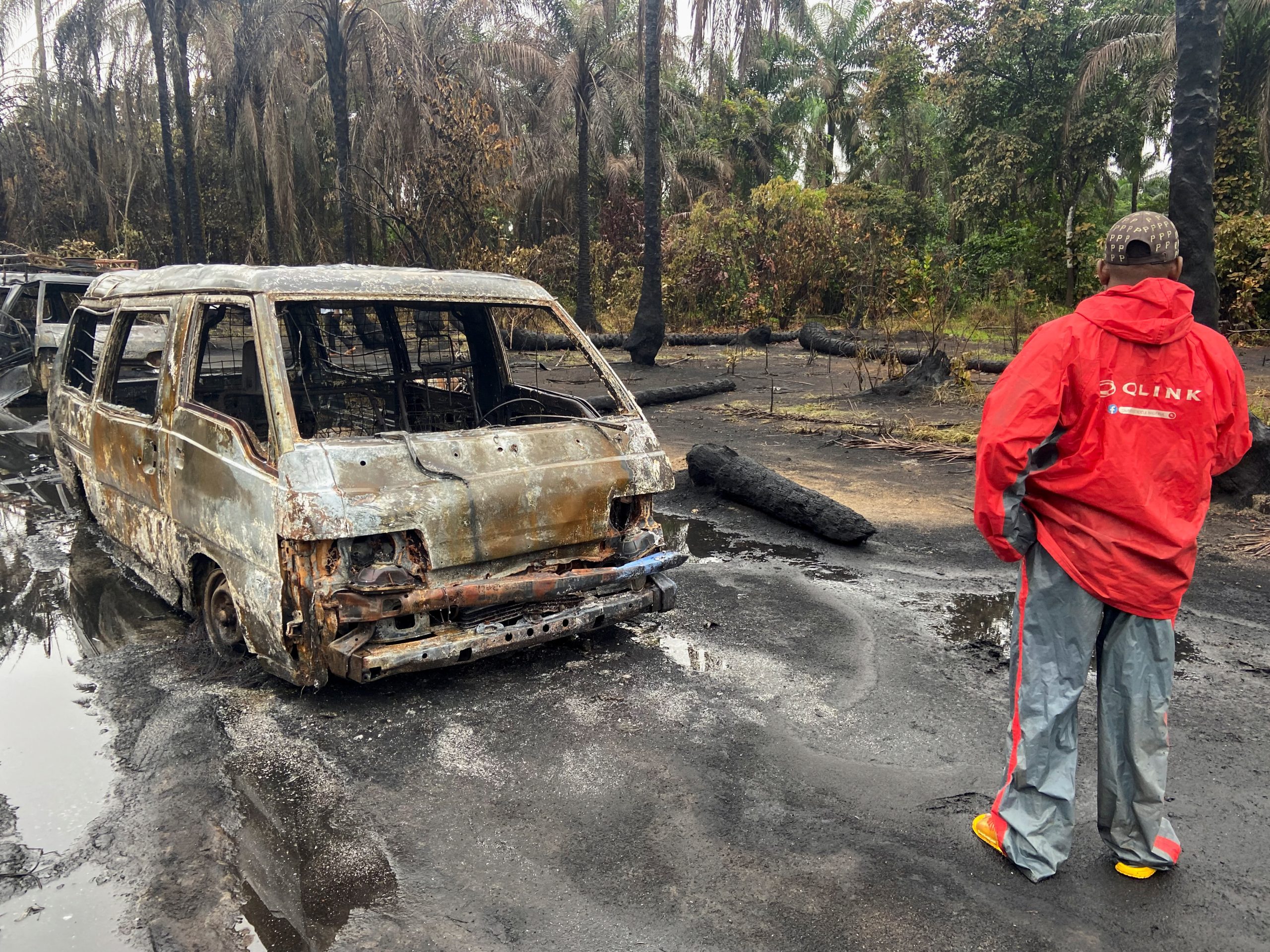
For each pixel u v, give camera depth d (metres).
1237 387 2.55
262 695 3.88
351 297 4.18
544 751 3.49
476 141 17.41
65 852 2.83
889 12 27.70
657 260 17.41
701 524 6.96
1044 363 2.51
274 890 2.68
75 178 24.16
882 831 3.01
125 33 21.92
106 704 3.81
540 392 5.20
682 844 2.92
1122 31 22.64
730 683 4.13
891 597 5.36
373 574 3.52
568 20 22.75
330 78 17.08
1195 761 3.49
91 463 5.49
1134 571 2.53
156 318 6.18
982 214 25.88
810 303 26.80
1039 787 2.73
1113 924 2.57
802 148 37.00
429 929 2.52
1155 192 41.53
